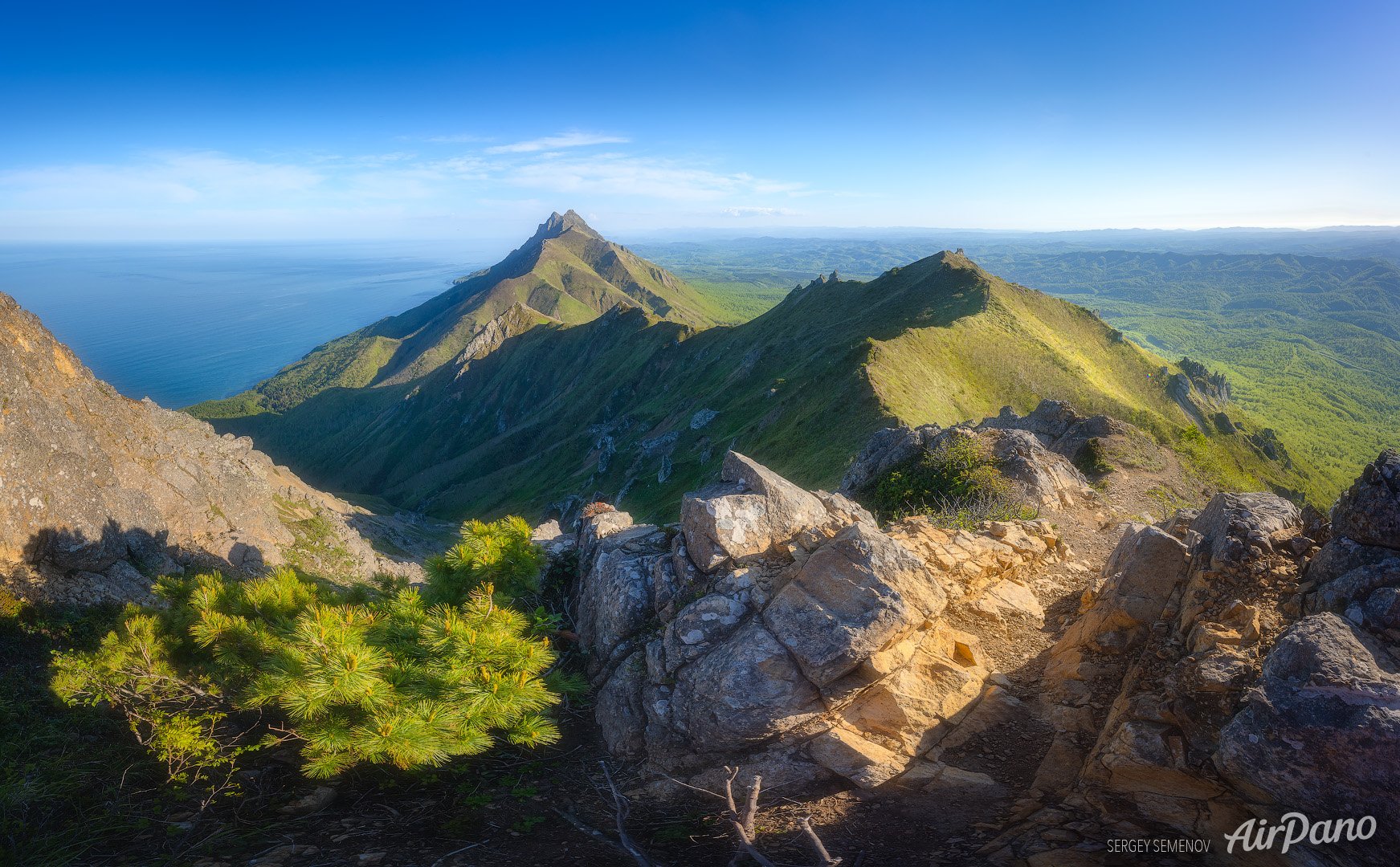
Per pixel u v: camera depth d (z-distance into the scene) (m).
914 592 7.93
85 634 14.98
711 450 115.31
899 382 90.31
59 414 20.59
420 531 95.06
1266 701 4.90
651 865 5.87
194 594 8.67
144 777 7.52
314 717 7.00
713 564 9.16
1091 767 6.07
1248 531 7.22
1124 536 10.07
